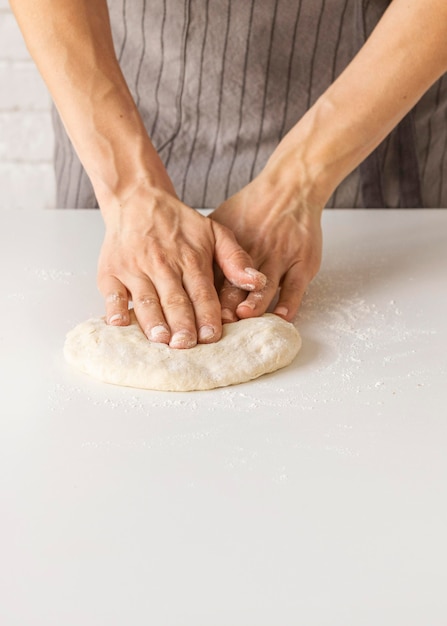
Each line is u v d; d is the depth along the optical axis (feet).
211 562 1.77
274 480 2.01
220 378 2.40
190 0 3.41
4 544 1.82
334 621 1.65
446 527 1.87
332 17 3.44
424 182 3.78
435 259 3.19
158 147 3.65
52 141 5.25
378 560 1.78
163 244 2.77
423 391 2.36
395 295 2.91
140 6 3.48
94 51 3.00
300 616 1.65
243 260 2.75
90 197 3.77
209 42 3.47
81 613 1.66
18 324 2.70
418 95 3.00
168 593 1.70
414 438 2.16
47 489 1.98
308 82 3.52
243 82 3.51
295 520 1.89
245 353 2.48
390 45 2.94
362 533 1.85
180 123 3.60
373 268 3.12
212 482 2.00
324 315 2.79
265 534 1.85
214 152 3.61
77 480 2.00
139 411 2.28
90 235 3.41
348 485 1.99
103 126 2.95
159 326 2.54
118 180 2.90
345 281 3.02
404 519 1.89
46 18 2.98
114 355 2.43
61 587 1.72
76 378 2.43
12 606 1.68
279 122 3.56
